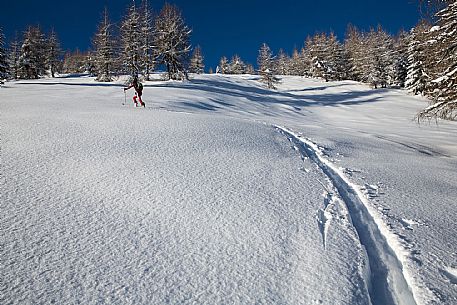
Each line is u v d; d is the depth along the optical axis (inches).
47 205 150.9
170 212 153.3
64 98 726.5
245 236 135.8
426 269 117.7
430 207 181.2
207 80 1793.8
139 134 311.1
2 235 122.4
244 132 372.8
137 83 592.7
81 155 231.6
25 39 2188.7
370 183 224.8
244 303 95.7
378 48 2113.7
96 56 1749.5
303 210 167.0
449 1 375.2
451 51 377.7
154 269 109.4
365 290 105.7
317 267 116.0
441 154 427.8
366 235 149.3
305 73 3048.7
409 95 1679.4
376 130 728.3
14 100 637.3
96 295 94.7
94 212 147.9
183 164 228.8
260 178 213.3
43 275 101.7
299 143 373.4
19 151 232.8
